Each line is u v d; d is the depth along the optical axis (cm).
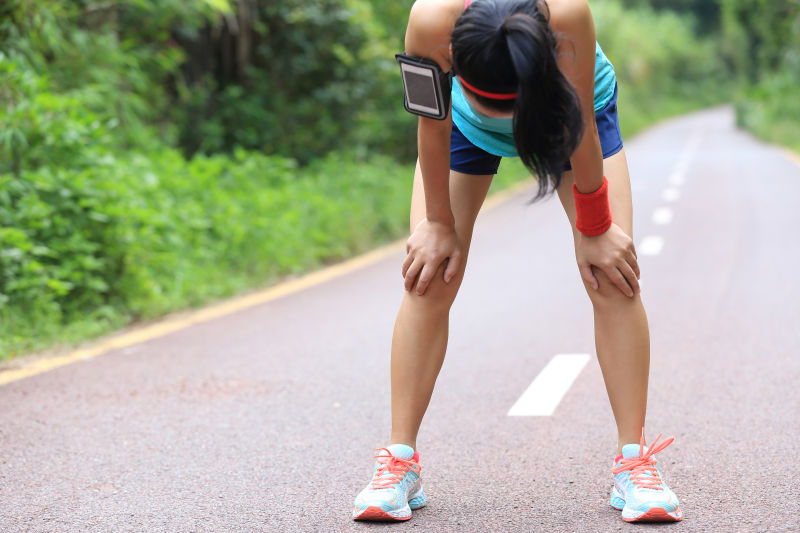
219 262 827
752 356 506
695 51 6531
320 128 1353
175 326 641
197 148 1245
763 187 1537
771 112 3384
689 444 362
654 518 278
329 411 421
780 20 3628
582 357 517
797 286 712
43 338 576
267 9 1315
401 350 295
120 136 930
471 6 226
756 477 320
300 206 999
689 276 775
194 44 1295
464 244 293
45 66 824
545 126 212
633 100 4809
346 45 1348
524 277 809
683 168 2011
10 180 639
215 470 342
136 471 341
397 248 1052
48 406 433
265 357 534
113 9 990
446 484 325
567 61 232
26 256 622
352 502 307
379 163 1413
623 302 287
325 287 797
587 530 276
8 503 308
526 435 381
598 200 272
